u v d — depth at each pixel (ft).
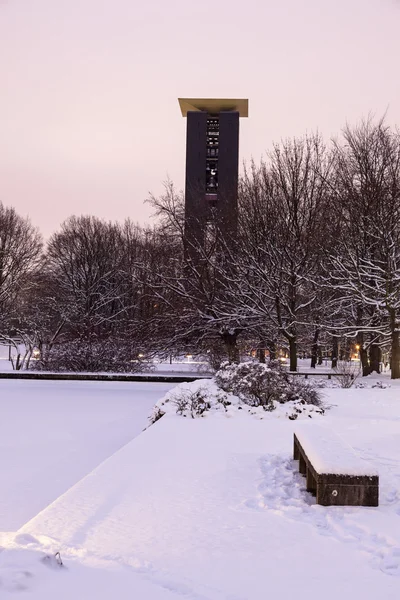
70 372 102.06
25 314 152.05
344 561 14.98
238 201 106.22
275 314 102.58
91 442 43.32
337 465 20.43
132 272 134.00
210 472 25.17
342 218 93.30
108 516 18.72
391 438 34.32
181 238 115.75
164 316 114.83
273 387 47.93
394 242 88.48
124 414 58.95
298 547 16.01
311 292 103.30
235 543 16.28
